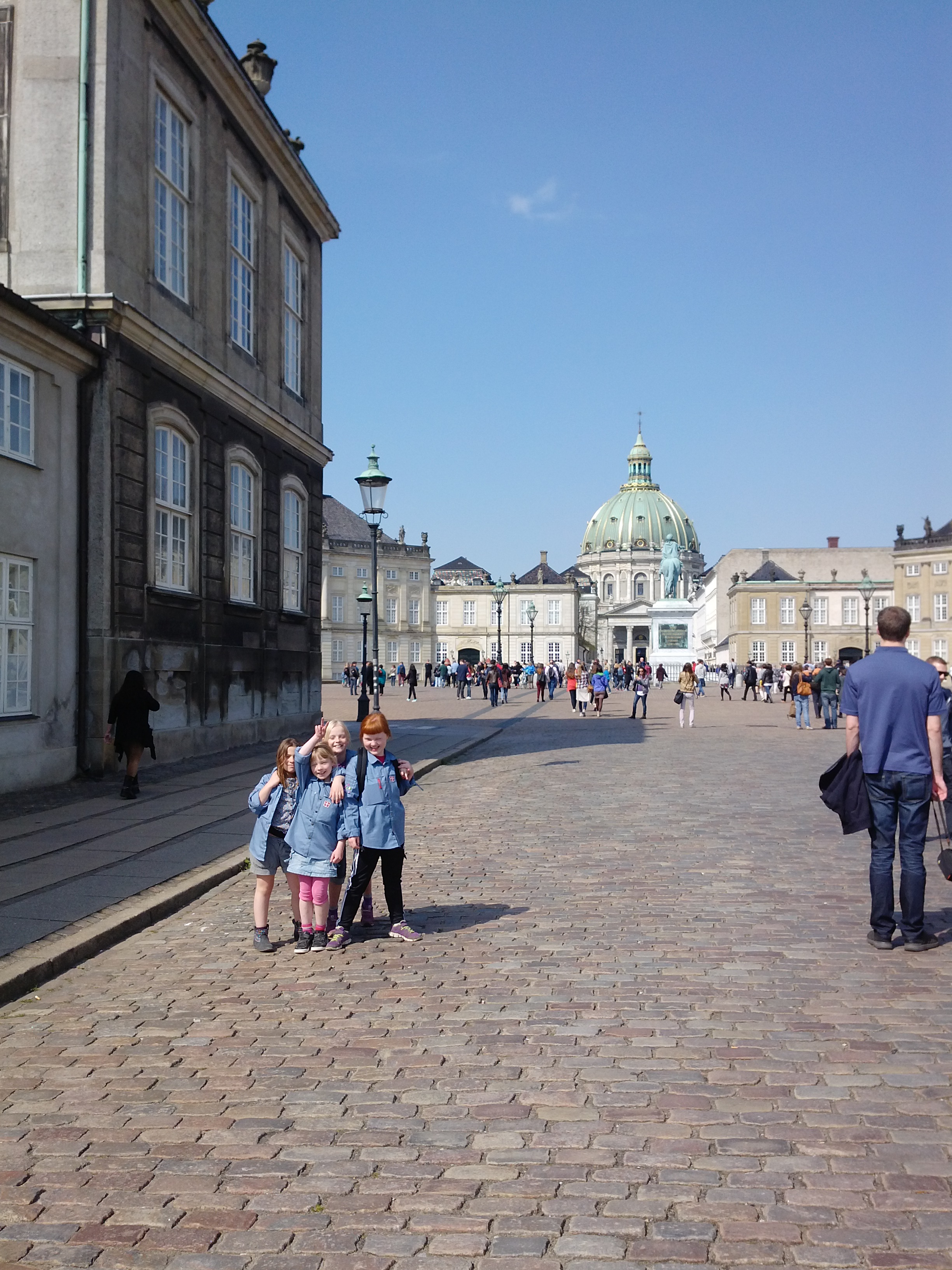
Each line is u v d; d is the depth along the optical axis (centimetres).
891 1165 432
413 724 3450
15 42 1680
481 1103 498
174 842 1160
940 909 870
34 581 1545
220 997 666
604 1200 409
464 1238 386
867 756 738
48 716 1574
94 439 1658
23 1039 599
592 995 645
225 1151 457
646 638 18762
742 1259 370
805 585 11725
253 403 2208
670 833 1231
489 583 14550
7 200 1680
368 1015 622
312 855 757
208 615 2031
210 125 2083
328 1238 389
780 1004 625
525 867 1039
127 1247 387
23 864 1040
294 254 2639
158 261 1880
